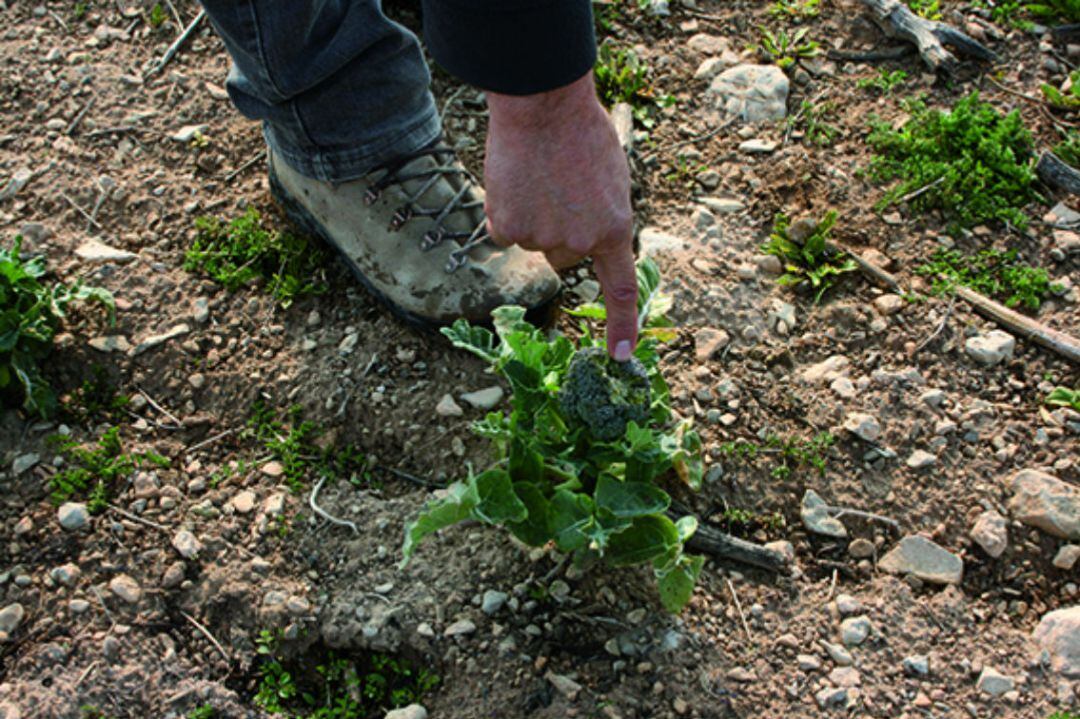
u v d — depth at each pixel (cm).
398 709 136
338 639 139
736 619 140
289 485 146
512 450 137
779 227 162
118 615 139
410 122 150
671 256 160
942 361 155
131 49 176
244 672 138
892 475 148
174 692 136
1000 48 181
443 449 148
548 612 139
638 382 133
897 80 176
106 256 158
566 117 120
